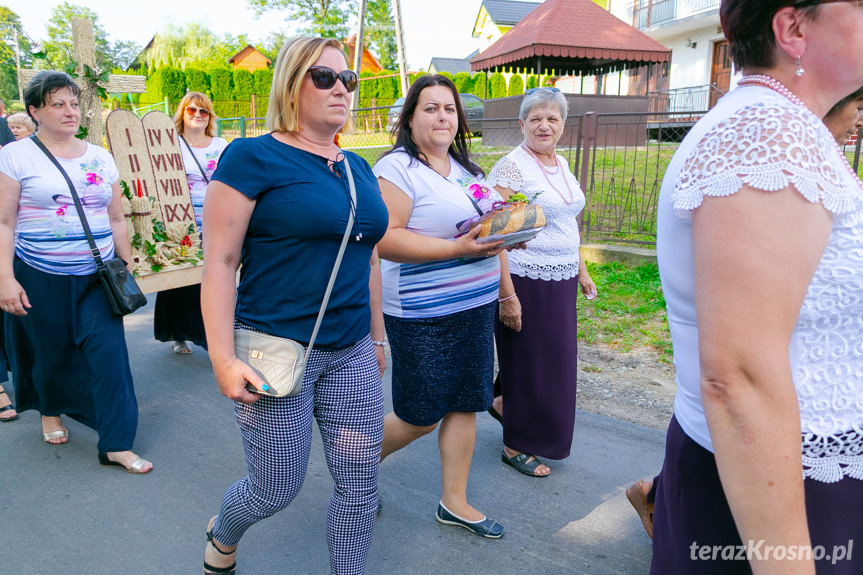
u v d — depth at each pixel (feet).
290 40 6.33
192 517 9.38
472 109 60.44
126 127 13.53
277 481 6.43
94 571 8.14
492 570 8.20
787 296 2.96
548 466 10.84
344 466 6.84
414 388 8.27
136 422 10.94
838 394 3.51
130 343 17.57
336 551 7.02
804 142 3.04
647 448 11.39
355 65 96.27
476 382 8.50
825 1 3.15
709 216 3.12
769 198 2.97
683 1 65.87
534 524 9.21
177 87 99.09
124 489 10.15
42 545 8.68
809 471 3.58
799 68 3.35
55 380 11.00
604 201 26.37
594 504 9.73
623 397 13.39
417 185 8.10
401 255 7.82
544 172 9.96
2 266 9.91
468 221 8.07
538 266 9.73
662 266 3.78
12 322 11.19
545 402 10.12
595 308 18.78
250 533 8.98
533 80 58.90
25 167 9.96
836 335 3.39
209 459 11.16
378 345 7.89
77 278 10.39
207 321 5.95
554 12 45.47
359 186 6.54
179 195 14.44
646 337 16.56
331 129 6.39
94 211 10.54
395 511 9.55
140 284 13.64
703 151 3.26
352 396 6.79
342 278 6.50
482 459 11.14
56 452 11.41
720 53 64.80
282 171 6.02
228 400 13.73
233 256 6.06
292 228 6.03
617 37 45.52
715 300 3.05
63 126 10.22
